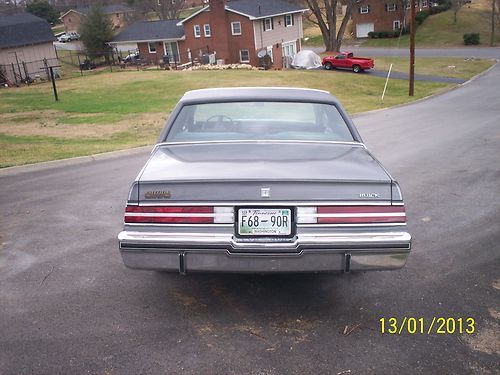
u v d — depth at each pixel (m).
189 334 3.52
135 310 3.87
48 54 49.03
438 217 6.20
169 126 4.48
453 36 64.94
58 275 4.53
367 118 20.64
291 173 3.48
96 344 3.40
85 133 15.82
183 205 3.35
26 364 3.17
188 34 50.22
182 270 3.39
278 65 50.12
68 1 123.44
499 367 3.15
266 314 3.80
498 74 42.00
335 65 44.66
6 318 3.76
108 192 7.57
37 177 8.77
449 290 4.21
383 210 3.37
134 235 3.38
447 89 35.28
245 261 3.35
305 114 4.61
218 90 4.99
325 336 3.50
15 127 17.81
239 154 3.93
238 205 3.34
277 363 3.19
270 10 48.56
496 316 3.77
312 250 3.33
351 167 3.64
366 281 4.38
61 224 6.02
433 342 3.43
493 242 5.30
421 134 14.27
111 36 57.09
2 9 113.44
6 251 5.16
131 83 33.75
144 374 3.07
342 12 91.19
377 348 3.36
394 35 68.69
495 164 9.35
